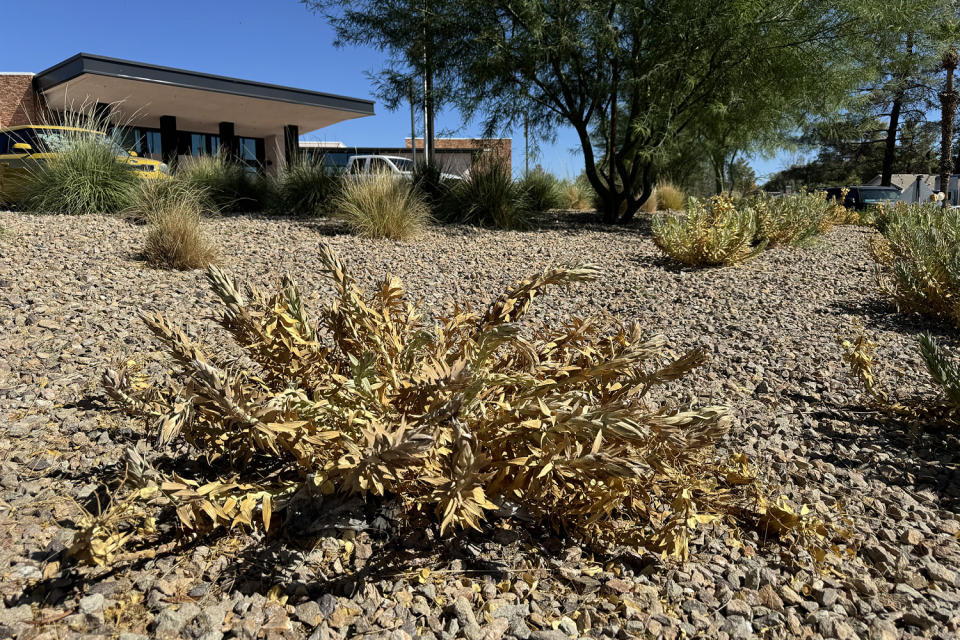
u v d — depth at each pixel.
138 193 8.52
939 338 4.66
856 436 2.91
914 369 3.86
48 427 2.45
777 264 7.66
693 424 1.88
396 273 6.00
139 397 2.30
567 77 11.38
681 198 16.77
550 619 1.62
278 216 9.60
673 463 2.15
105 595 1.55
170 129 19.20
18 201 8.88
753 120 12.00
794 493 2.31
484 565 1.80
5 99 16.44
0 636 1.39
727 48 10.07
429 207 10.68
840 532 2.05
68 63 14.70
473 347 1.99
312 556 1.75
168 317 4.09
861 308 5.52
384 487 1.88
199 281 5.18
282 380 2.27
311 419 1.86
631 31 10.70
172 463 2.21
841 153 35.19
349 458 1.63
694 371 3.73
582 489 1.90
